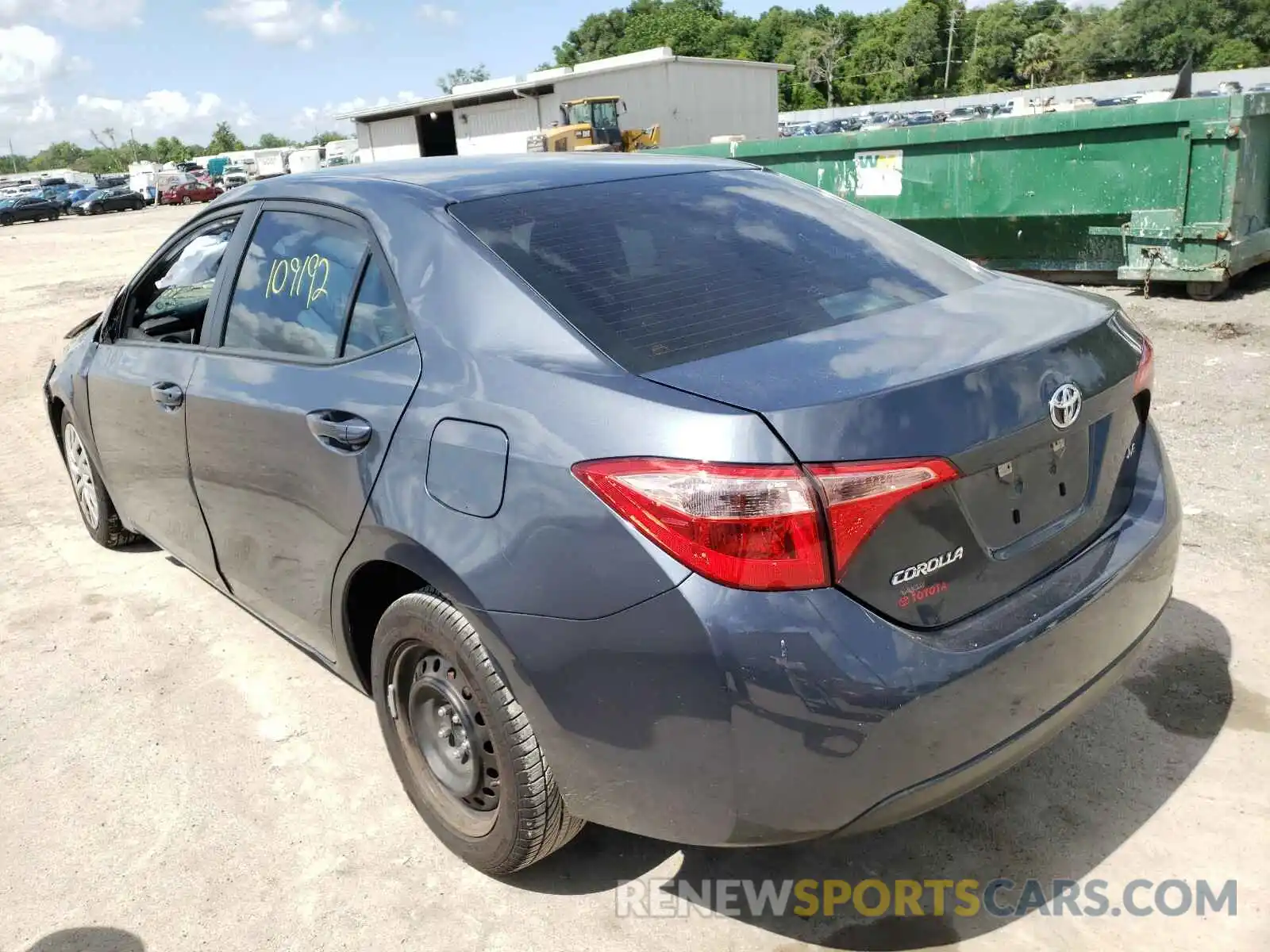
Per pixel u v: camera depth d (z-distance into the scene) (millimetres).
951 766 2023
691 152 11422
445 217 2615
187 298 3619
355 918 2514
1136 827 2637
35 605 4352
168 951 2445
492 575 2178
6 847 2840
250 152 72625
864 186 10000
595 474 2021
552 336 2270
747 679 1896
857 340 2232
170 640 3980
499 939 2420
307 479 2758
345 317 2783
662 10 118000
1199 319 7926
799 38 114062
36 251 26703
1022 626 2088
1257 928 2301
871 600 1938
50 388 4648
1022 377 2125
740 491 1875
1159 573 2465
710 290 2441
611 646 2018
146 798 3020
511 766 2311
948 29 114000
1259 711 3045
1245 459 4938
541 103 43969
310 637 3102
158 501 3816
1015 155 8992
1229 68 96688
